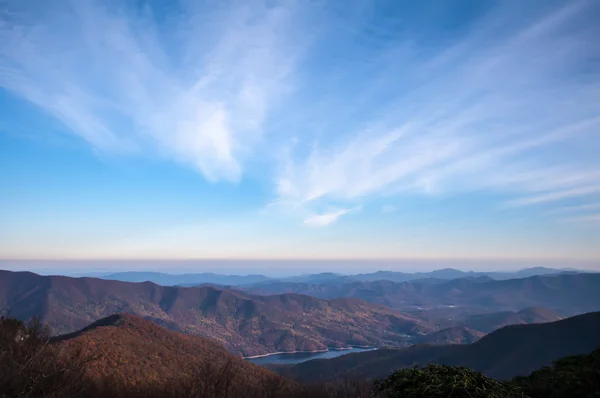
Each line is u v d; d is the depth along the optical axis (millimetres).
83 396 7402
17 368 6176
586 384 4738
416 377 4691
